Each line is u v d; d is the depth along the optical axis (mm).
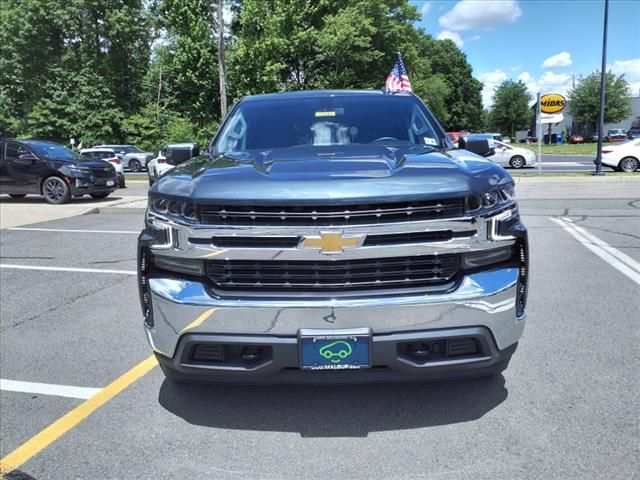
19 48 43188
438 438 2922
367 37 35906
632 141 21203
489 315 2709
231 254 2682
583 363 3799
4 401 3502
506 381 3555
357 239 2600
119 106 43719
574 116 73875
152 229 2898
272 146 3883
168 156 4180
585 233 8711
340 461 2750
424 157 3092
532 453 2752
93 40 43312
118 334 4684
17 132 43562
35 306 5523
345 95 4438
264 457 2807
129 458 2834
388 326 2643
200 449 2896
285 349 2680
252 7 33219
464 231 2658
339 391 3480
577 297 5332
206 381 2904
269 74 33594
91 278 6637
